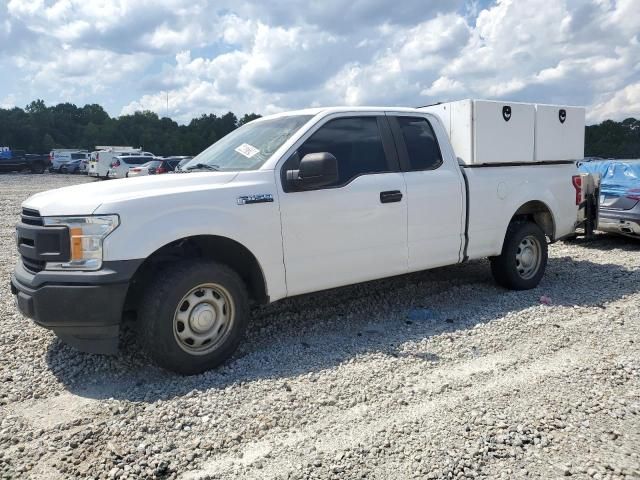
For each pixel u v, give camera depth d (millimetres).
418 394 3807
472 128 5930
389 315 5613
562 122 6887
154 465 2994
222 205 4266
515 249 6355
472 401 3688
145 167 26031
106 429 3369
